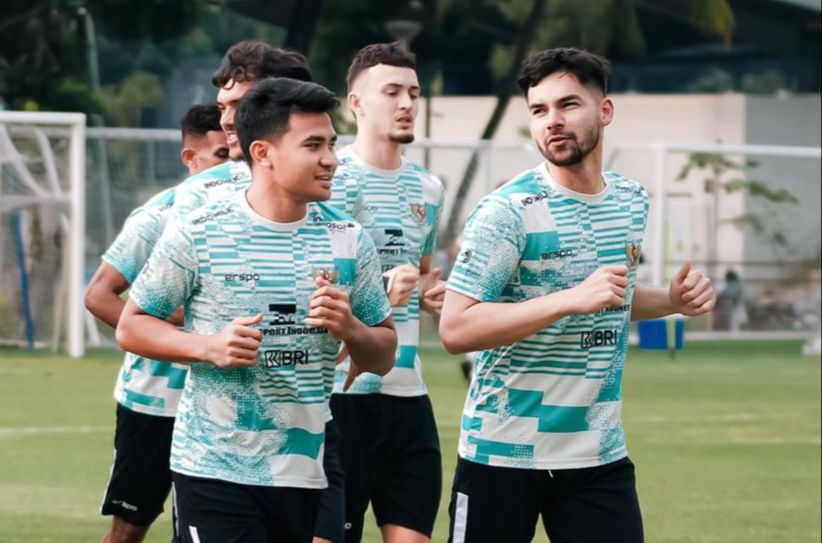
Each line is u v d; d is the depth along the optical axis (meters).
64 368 41.03
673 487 26.56
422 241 18.12
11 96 61.44
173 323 13.23
